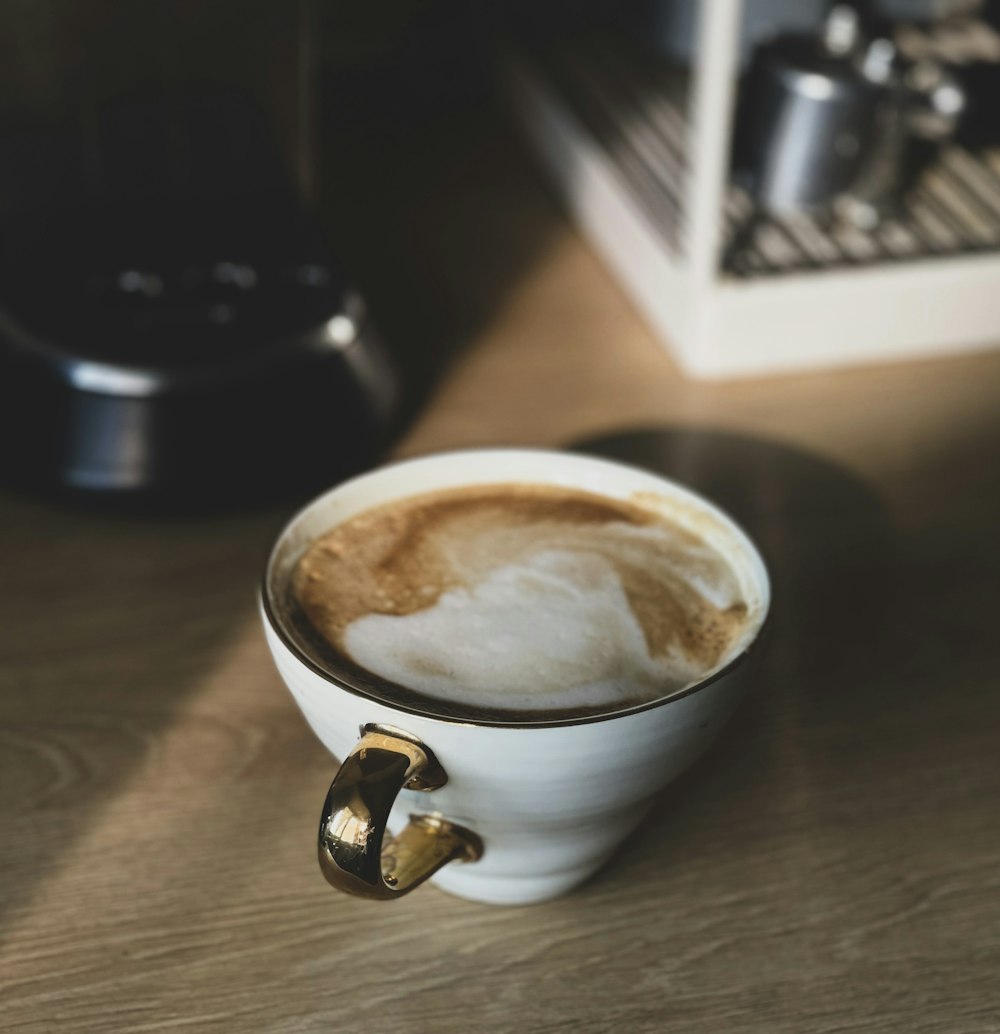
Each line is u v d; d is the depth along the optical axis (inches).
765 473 23.5
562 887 17.2
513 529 17.8
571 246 29.4
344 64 36.4
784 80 26.5
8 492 22.8
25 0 23.5
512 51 34.0
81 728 19.2
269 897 17.4
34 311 22.2
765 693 19.8
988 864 17.8
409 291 27.4
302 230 25.0
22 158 24.8
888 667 20.2
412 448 23.5
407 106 35.2
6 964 16.7
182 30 24.5
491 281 27.9
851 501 23.0
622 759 15.2
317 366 22.2
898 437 24.3
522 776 15.2
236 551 21.9
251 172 26.1
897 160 27.0
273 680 20.0
